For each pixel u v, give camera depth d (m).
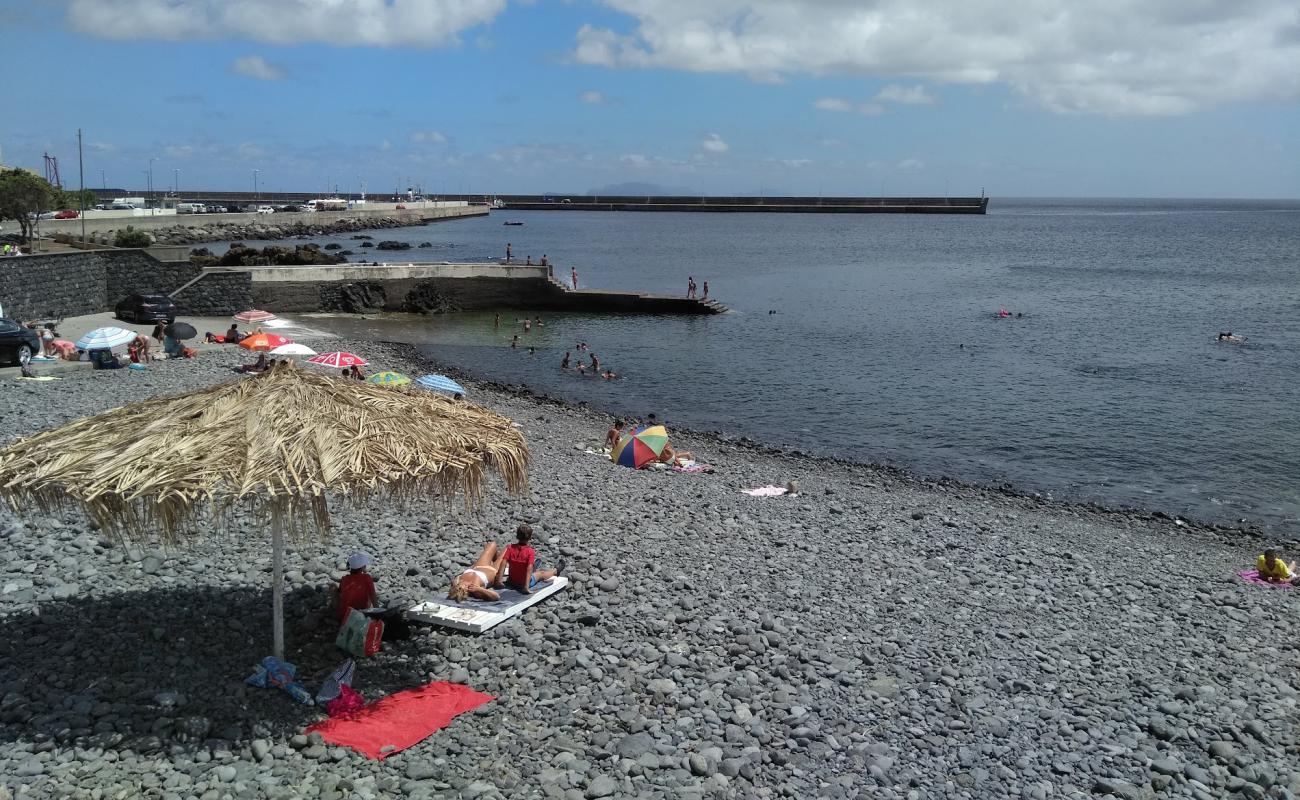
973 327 57.75
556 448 26.16
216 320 46.44
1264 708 11.75
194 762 8.57
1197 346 50.44
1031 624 14.07
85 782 8.09
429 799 8.37
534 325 56.94
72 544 13.88
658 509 18.98
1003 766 9.84
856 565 16.11
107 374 29.61
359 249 116.38
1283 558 20.70
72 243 66.44
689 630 12.47
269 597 12.51
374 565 14.06
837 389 40.03
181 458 9.02
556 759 9.22
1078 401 37.56
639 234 162.88
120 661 10.38
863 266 103.38
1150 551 20.19
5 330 29.64
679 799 8.74
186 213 127.81
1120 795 9.45
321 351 42.62
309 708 9.77
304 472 9.11
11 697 9.31
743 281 86.44
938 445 31.45
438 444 10.11
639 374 42.94
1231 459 29.73
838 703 10.88
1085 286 83.00
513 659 11.20
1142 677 12.33
